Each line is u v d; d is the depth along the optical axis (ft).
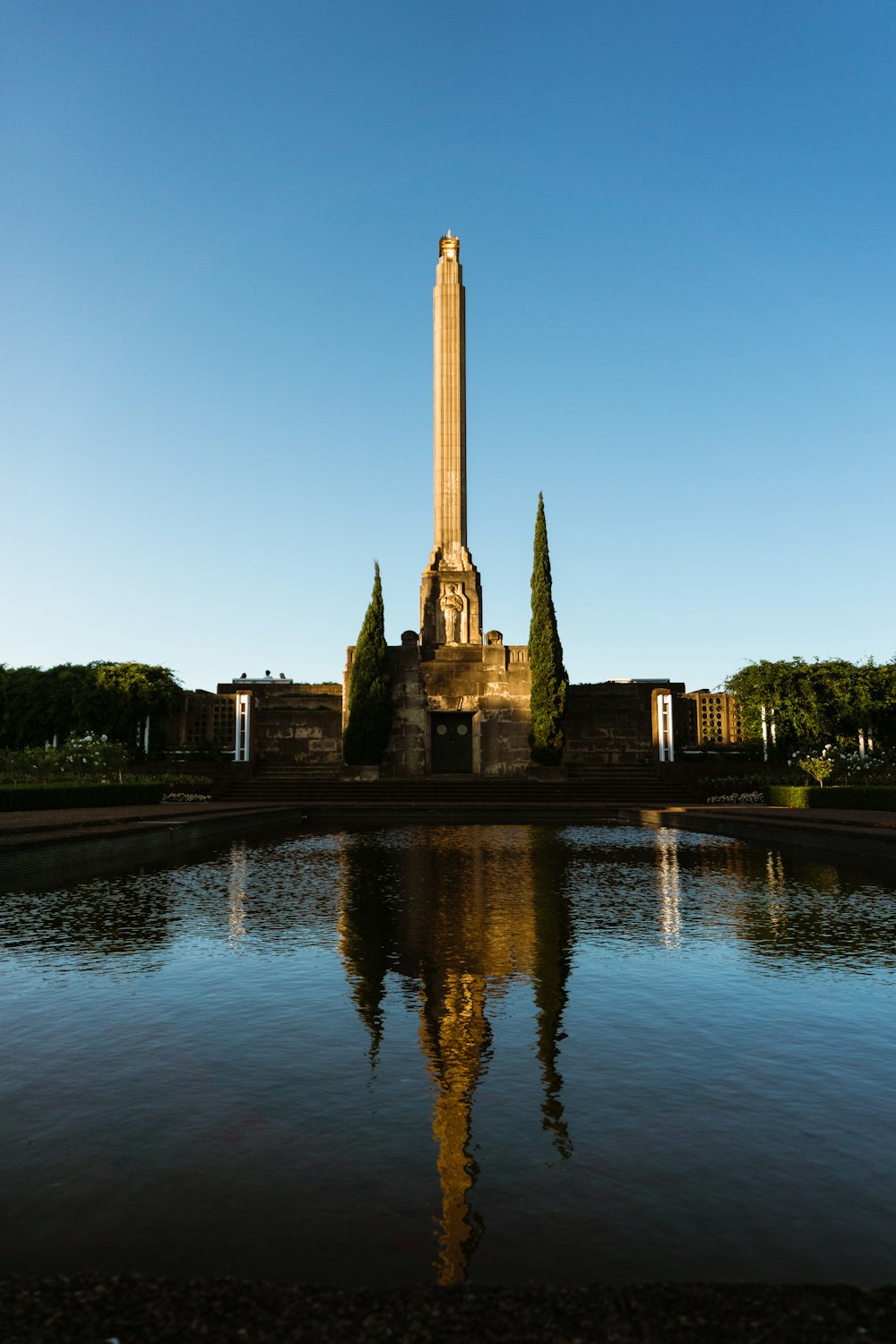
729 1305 8.08
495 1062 17.22
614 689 156.15
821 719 139.54
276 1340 7.34
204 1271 9.81
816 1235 10.70
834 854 56.90
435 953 27.25
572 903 37.27
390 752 146.00
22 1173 12.43
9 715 153.38
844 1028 19.42
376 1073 16.65
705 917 33.81
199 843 68.33
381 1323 7.65
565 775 140.05
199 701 169.68
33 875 44.62
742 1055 17.60
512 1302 8.14
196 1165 12.69
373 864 53.06
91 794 96.58
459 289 156.15
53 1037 18.92
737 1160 12.82
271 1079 16.33
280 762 155.33
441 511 153.48
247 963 25.94
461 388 155.53
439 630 150.20
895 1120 14.34
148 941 29.25
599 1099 15.25
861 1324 7.64
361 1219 11.09
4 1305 8.02
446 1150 13.19
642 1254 10.18
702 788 126.41
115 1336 7.38
